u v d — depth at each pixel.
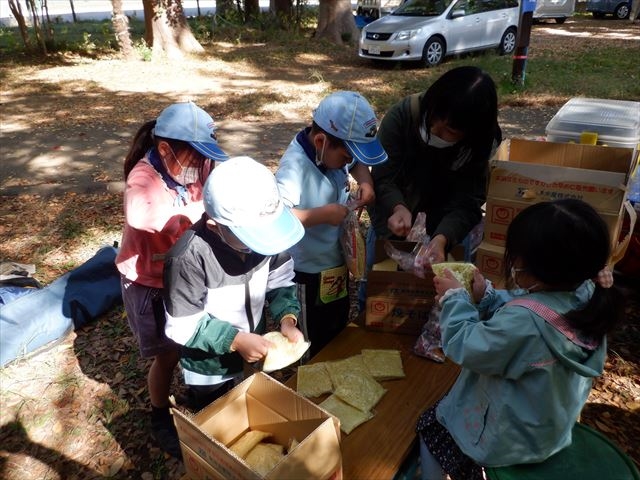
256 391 1.71
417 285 2.20
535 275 1.42
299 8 18.73
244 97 9.66
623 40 15.20
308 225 2.07
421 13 12.17
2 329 3.21
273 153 6.78
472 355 1.45
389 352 2.20
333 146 2.03
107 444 2.65
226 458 1.40
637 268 3.40
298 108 8.89
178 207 2.08
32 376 3.11
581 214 1.36
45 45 14.68
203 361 2.02
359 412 1.89
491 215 2.68
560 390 1.43
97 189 5.87
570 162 2.74
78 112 9.00
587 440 1.66
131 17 24.14
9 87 10.93
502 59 11.91
